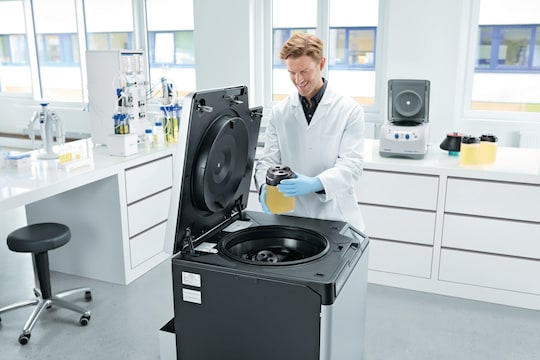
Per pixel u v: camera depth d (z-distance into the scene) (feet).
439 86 14.20
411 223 9.70
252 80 16.46
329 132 6.30
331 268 4.31
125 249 10.07
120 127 10.15
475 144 9.36
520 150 10.64
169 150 10.98
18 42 21.75
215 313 4.50
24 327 8.11
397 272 10.06
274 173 5.39
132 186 10.05
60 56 21.18
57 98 21.81
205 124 4.42
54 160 9.77
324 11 15.55
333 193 5.71
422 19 13.88
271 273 4.19
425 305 9.41
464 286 9.65
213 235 5.10
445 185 9.27
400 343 8.13
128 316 8.96
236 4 15.70
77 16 19.94
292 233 5.34
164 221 11.20
